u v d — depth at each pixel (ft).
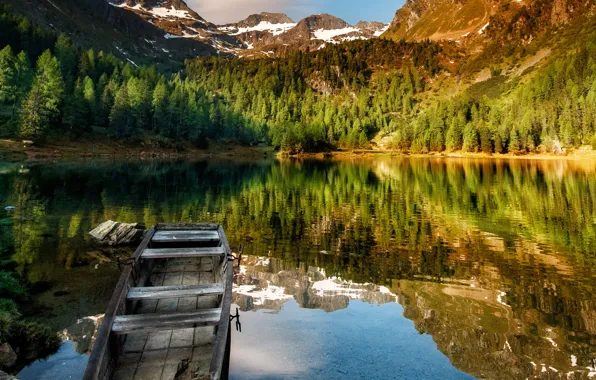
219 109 470.80
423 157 463.01
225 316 22.48
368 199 117.50
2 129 243.60
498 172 223.71
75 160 235.81
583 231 73.41
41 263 47.57
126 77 436.76
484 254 57.52
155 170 206.28
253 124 520.01
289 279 44.11
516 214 92.43
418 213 94.02
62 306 34.55
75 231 66.08
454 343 28.71
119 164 232.12
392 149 549.13
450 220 85.05
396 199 117.70
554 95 506.89
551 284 44.42
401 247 61.52
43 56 299.99
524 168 256.73
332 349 26.86
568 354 27.53
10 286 36.76
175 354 22.66
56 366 24.59
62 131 282.15
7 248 53.52
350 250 59.21
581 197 117.91
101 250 54.85
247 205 103.04
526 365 25.91
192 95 454.40
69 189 118.01
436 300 38.45
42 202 93.71
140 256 32.37
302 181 173.78
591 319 34.32
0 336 25.07
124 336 24.22
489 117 515.09
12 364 24.13
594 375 24.72
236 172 220.23
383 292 40.45
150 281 34.91
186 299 30.48
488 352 27.53
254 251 57.52
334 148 557.33
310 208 100.37
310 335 28.99
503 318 34.17
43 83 268.62
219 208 97.04
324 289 40.81
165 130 380.78
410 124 590.55
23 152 224.94
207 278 36.24
